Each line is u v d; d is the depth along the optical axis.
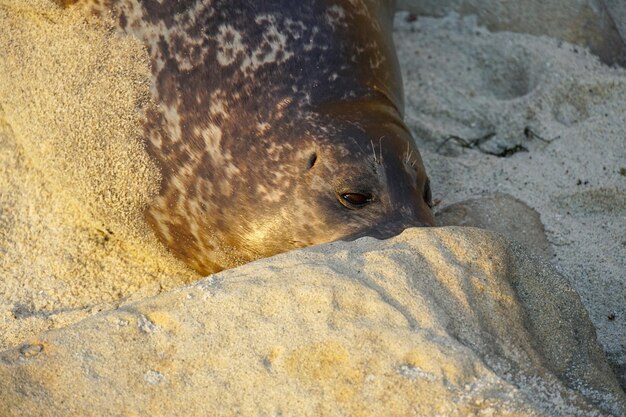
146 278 8.88
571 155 10.29
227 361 6.13
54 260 8.98
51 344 6.49
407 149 8.63
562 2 11.90
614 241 9.25
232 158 8.39
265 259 6.84
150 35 8.70
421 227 7.19
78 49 8.80
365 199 8.13
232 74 8.61
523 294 6.89
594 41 11.74
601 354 7.04
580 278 8.89
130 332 6.45
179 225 8.64
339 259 6.63
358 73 9.06
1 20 9.20
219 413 5.95
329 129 8.35
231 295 6.43
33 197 9.45
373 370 5.92
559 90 11.08
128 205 8.76
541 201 9.77
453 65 11.84
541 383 6.17
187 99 8.56
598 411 6.15
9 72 9.17
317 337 6.10
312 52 8.88
